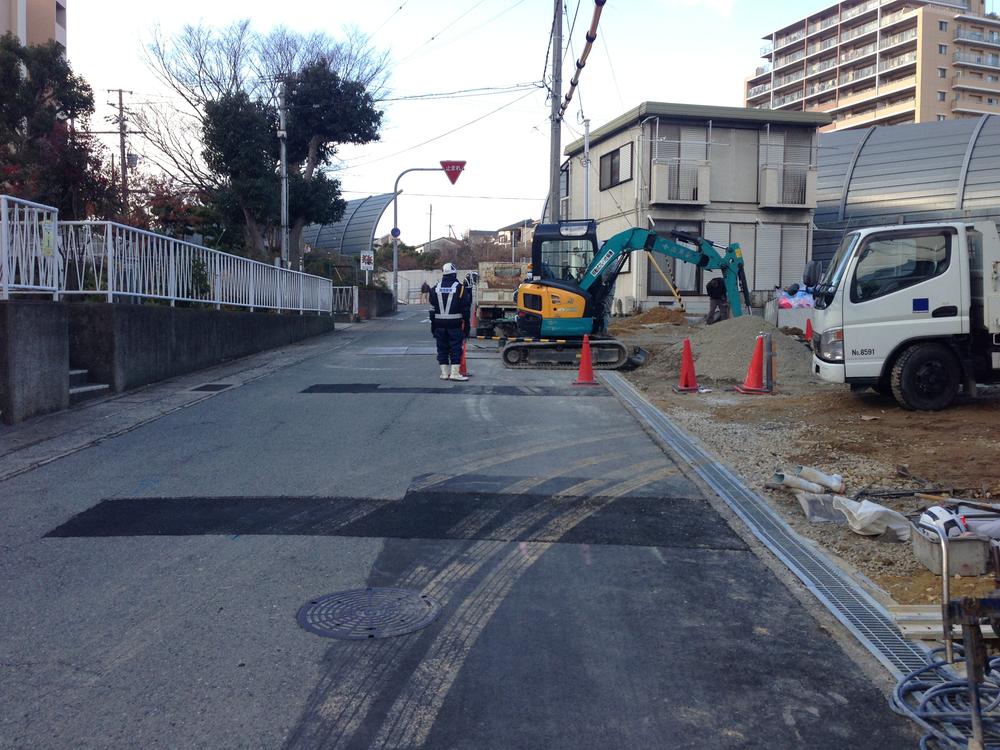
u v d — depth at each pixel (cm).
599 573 536
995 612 324
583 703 378
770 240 3020
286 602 485
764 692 391
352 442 889
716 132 2961
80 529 609
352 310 3134
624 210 3100
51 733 349
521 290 1628
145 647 429
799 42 10306
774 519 650
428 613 471
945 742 345
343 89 3050
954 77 8738
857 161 3638
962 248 1051
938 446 869
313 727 355
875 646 437
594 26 1606
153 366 1287
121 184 2617
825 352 1095
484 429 964
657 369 1566
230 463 797
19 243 1004
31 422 966
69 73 2089
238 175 2711
